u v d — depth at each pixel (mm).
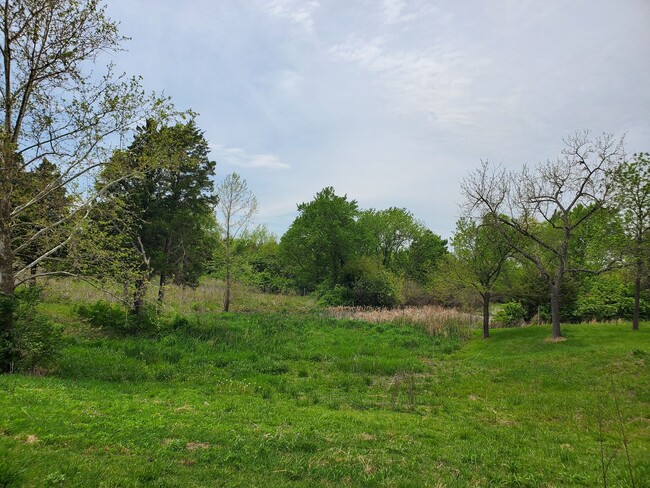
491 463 6898
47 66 12188
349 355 17984
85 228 12727
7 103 11805
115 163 13281
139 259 19984
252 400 10484
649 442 8469
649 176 20875
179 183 22641
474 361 17578
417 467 6418
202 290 37500
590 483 6176
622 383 12523
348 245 45844
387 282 41531
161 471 5281
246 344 18766
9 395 8016
